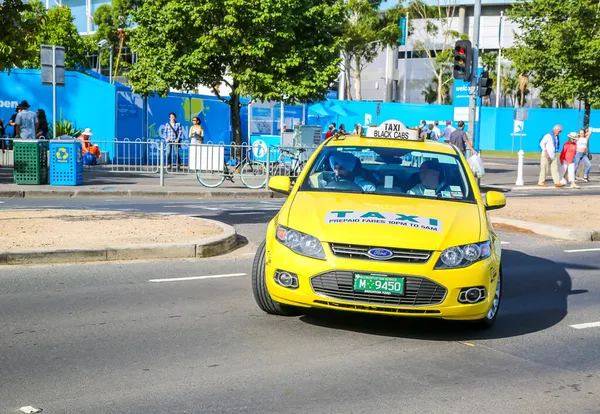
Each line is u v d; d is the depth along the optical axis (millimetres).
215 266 9930
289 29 27359
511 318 7762
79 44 48688
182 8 26812
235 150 21281
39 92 29453
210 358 6004
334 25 28859
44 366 5695
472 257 6469
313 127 28406
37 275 8977
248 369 5754
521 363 6172
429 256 6363
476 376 5777
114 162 23641
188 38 27812
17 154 18984
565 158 26062
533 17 33469
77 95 29781
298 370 5766
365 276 6309
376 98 84562
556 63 32094
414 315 6359
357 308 6379
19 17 12180
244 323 7098
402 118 46781
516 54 33719
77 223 12078
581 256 12039
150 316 7289
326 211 6859
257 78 27312
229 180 21266
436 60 73750
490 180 29125
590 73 32031
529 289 9336
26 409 4797
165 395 5129
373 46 67875
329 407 4984
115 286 8562
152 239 10797
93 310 7457
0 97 29016
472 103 23812
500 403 5195
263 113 35062
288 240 6652
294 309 7363
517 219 15234
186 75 27500
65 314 7273
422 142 8578
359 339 6684
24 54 12414
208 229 11922
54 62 19438
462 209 7152
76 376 5480
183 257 10453
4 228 11289
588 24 32062
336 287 6375
